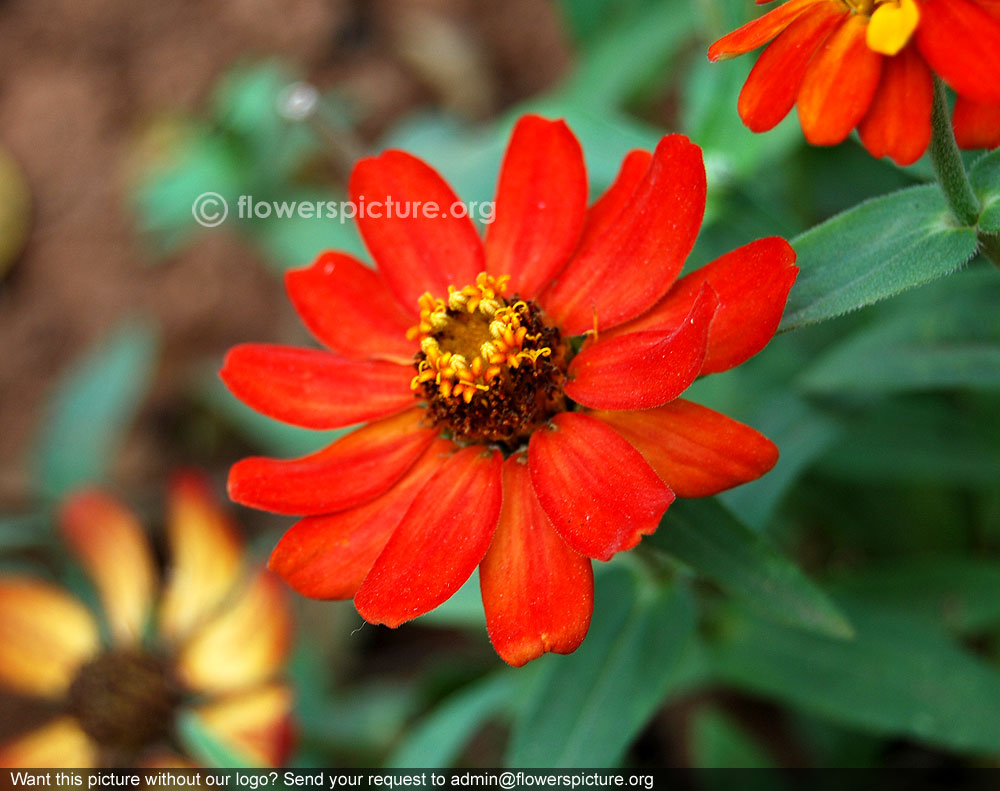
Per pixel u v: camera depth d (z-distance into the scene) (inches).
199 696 12.6
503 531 9.5
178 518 13.0
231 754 11.5
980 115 9.3
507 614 9.3
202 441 16.5
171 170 14.6
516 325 9.7
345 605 14.2
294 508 9.6
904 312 11.3
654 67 13.3
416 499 9.6
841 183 12.4
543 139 9.9
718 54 9.2
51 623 13.2
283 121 14.1
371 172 10.1
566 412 9.6
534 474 9.5
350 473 9.7
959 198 9.4
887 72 9.0
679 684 11.6
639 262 9.6
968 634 11.6
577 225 9.8
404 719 12.9
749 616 11.4
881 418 11.9
